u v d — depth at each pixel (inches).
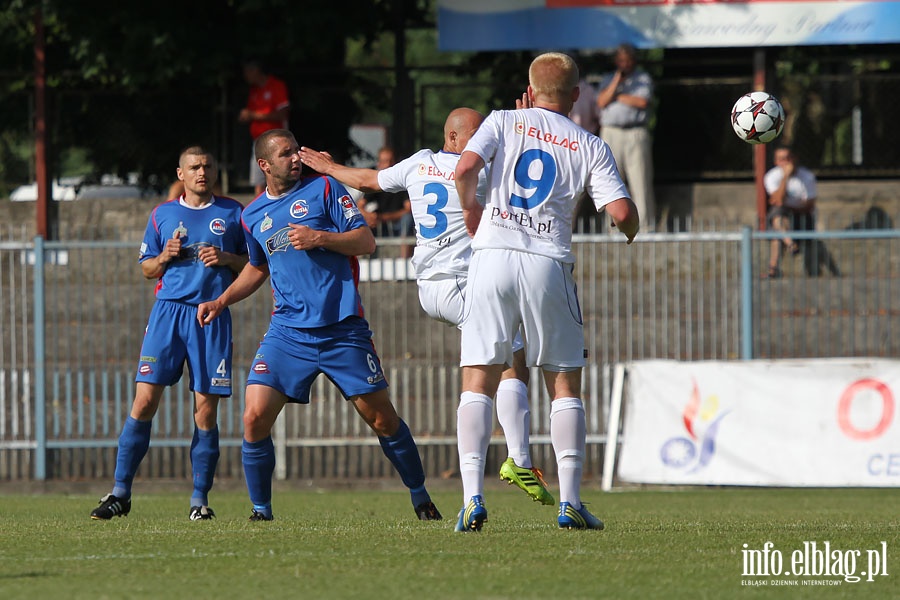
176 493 1881.2
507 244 838.5
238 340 2053.4
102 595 612.1
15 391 2016.5
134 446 1151.0
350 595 609.6
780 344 2028.8
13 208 2583.7
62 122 2596.0
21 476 2023.9
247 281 1086.4
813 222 2303.2
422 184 1088.8
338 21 2479.1
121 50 2479.1
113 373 2028.8
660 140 2568.9
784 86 2534.5
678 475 1790.1
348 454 1990.7
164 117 2593.5
